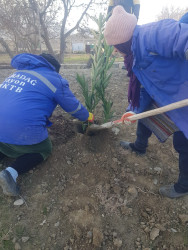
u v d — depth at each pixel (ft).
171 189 5.97
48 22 37.68
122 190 6.24
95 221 5.48
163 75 4.47
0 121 5.74
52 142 7.84
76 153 7.47
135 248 5.01
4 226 5.40
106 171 6.82
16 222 5.48
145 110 5.95
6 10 32.99
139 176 6.73
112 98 11.32
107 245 5.04
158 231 5.25
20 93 5.81
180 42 3.81
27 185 6.41
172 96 4.71
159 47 4.11
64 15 35.73
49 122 6.64
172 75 4.43
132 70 4.83
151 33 4.17
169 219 5.57
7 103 5.78
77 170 6.88
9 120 5.67
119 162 7.14
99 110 10.03
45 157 6.75
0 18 32.86
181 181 5.56
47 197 6.08
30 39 36.29
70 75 15.38
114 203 5.90
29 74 6.06
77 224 5.41
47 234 5.24
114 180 6.54
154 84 4.70
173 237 5.20
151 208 5.82
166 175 6.79
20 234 5.24
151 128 6.01
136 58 4.50
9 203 5.92
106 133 8.15
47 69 6.31
